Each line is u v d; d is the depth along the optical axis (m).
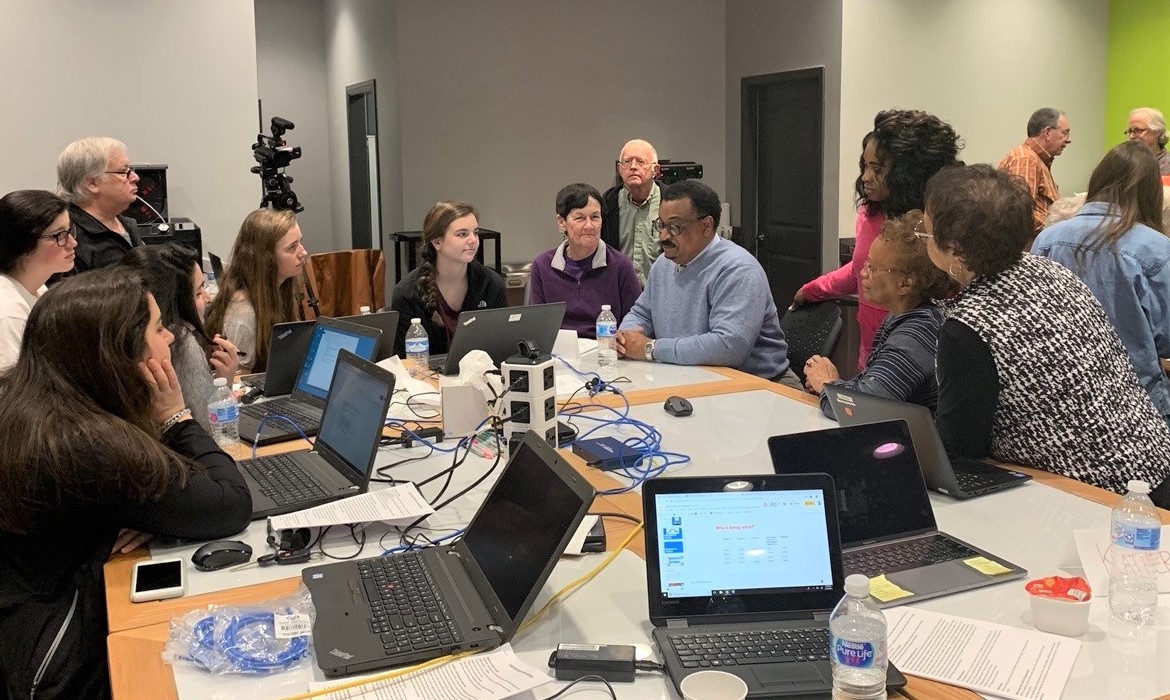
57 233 3.19
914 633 1.53
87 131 4.77
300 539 1.90
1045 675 1.40
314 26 9.62
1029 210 2.12
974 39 6.90
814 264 6.92
